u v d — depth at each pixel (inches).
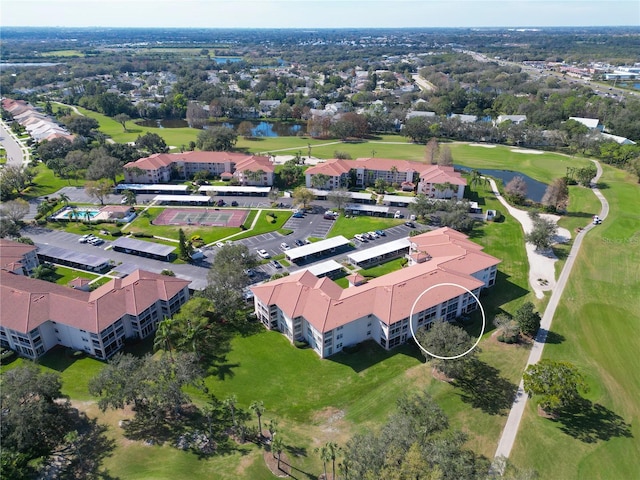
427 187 7377.0
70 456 2822.3
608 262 5270.7
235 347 3878.0
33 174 7647.6
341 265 5196.9
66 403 3161.9
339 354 3801.7
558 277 4972.9
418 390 3398.1
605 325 4156.0
